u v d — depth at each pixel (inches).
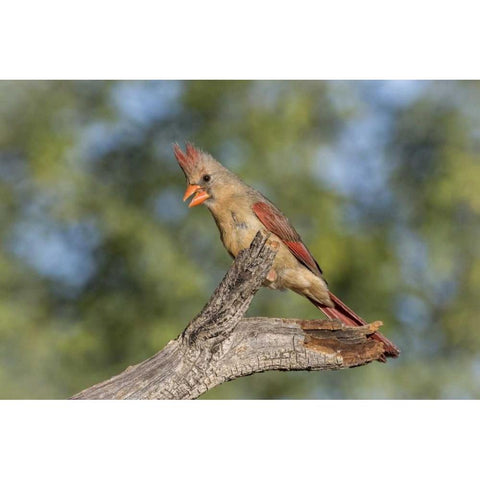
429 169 589.6
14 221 586.2
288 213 567.2
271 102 605.0
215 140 591.8
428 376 546.9
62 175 585.6
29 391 537.0
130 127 602.9
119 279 563.5
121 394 260.5
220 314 260.2
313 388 520.4
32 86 605.0
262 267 256.1
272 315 520.7
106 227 572.4
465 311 559.5
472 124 594.9
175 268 550.9
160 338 532.7
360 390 525.0
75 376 540.4
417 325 562.9
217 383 265.0
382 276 559.2
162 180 589.0
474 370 551.8
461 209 582.2
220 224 333.7
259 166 580.1
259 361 264.8
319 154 591.5
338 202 577.9
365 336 269.6
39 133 592.4
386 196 588.4
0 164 593.3
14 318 555.2
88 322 552.7
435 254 569.3
